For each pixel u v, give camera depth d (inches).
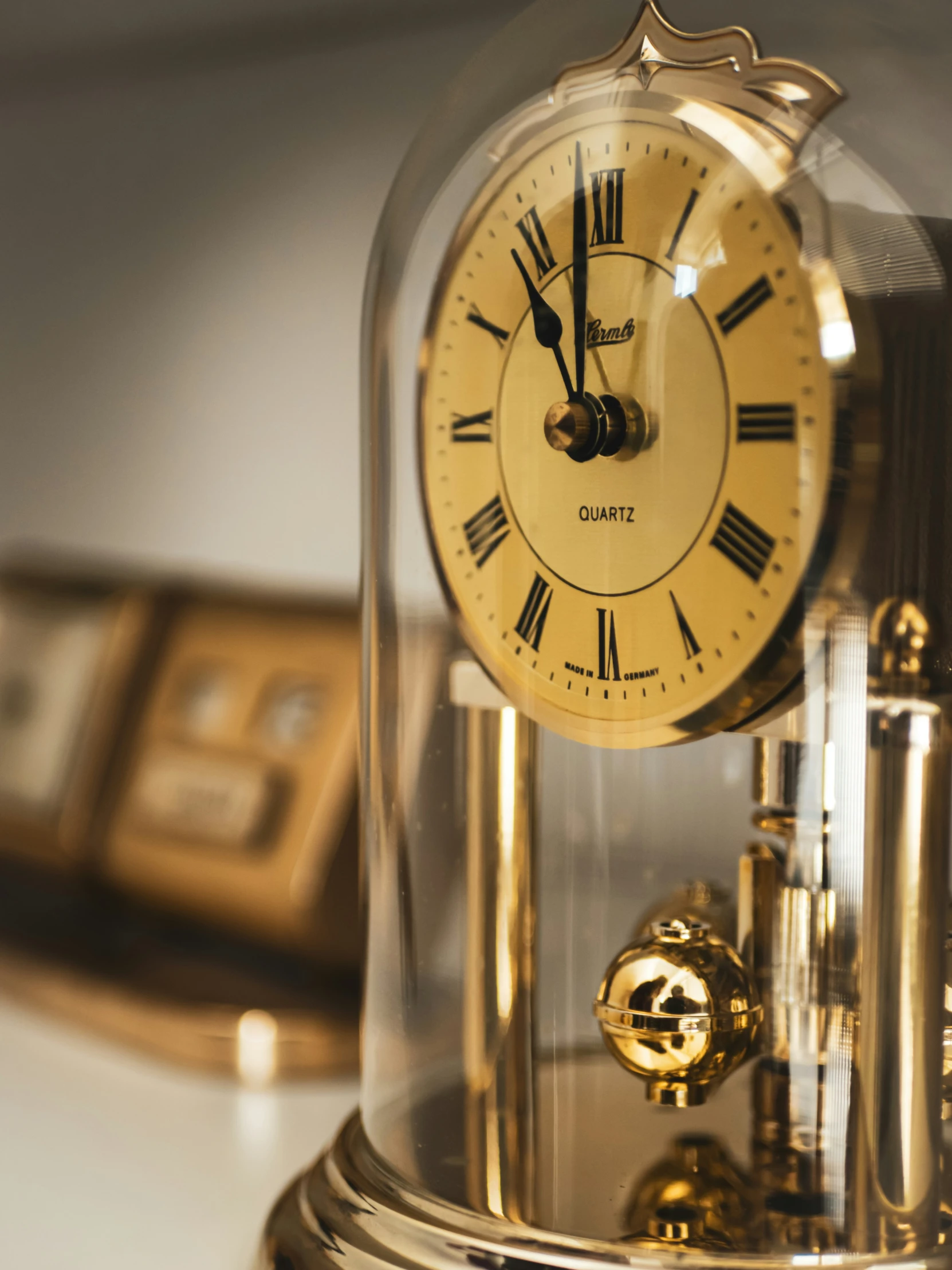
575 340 13.7
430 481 15.3
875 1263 12.7
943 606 13.1
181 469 38.5
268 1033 27.1
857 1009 13.5
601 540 13.6
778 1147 14.0
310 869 27.4
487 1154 14.9
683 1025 13.6
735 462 12.8
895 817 13.1
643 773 15.7
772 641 12.7
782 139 12.9
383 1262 13.9
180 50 36.2
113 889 32.2
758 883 14.3
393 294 16.9
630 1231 13.2
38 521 43.1
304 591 34.4
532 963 15.9
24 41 36.0
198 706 31.7
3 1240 21.0
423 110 32.4
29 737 34.5
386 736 17.6
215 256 37.4
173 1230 21.4
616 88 13.8
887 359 12.6
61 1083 27.2
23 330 43.2
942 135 13.5
